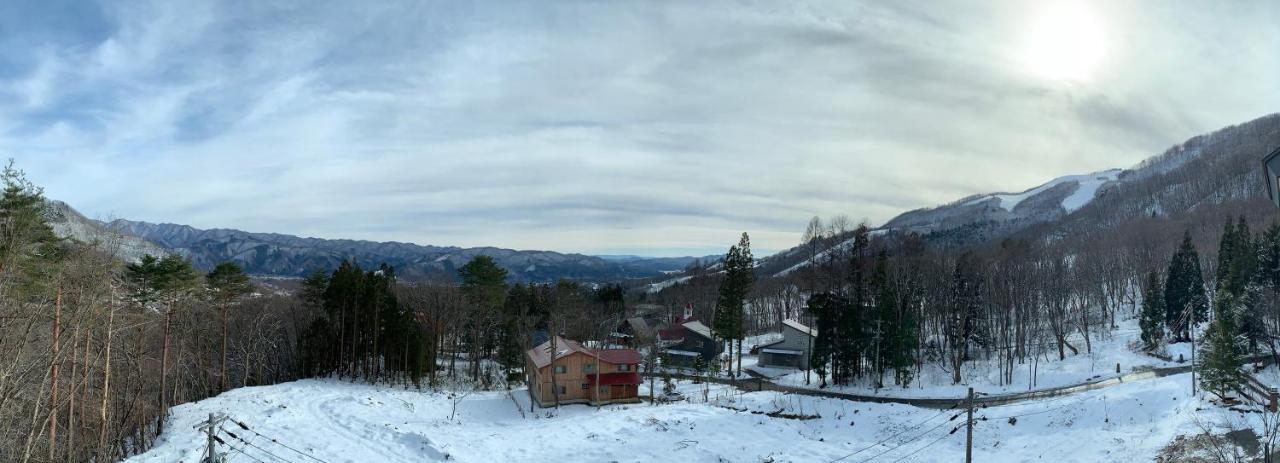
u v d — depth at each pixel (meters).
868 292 76.88
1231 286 64.38
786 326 85.38
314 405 49.31
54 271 32.12
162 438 40.91
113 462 35.66
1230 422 36.38
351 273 71.69
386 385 66.12
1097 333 83.31
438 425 46.62
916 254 111.94
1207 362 42.84
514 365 73.62
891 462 39.91
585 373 58.69
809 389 66.50
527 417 52.34
